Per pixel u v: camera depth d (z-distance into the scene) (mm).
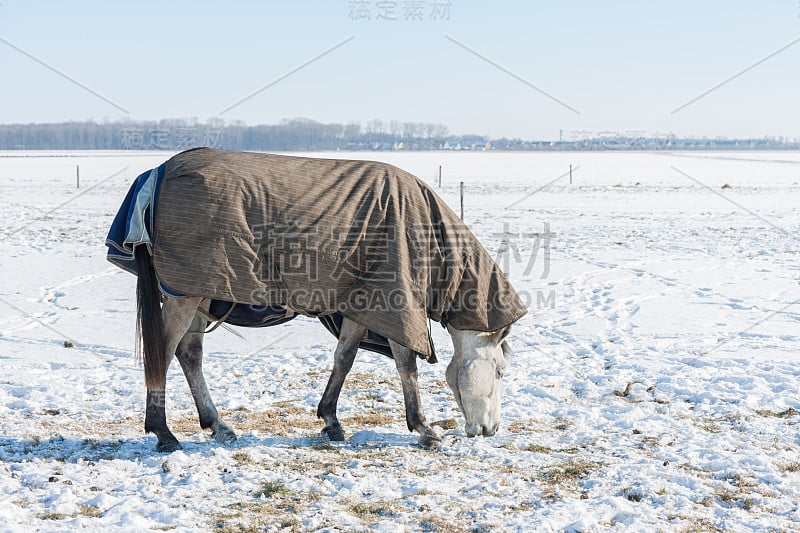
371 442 5410
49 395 6375
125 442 5273
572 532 3783
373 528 3795
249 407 6309
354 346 5465
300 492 4324
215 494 4281
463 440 5383
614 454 5043
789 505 4137
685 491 4324
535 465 4848
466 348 5422
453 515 3990
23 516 3885
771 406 6066
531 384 6816
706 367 7238
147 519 3898
